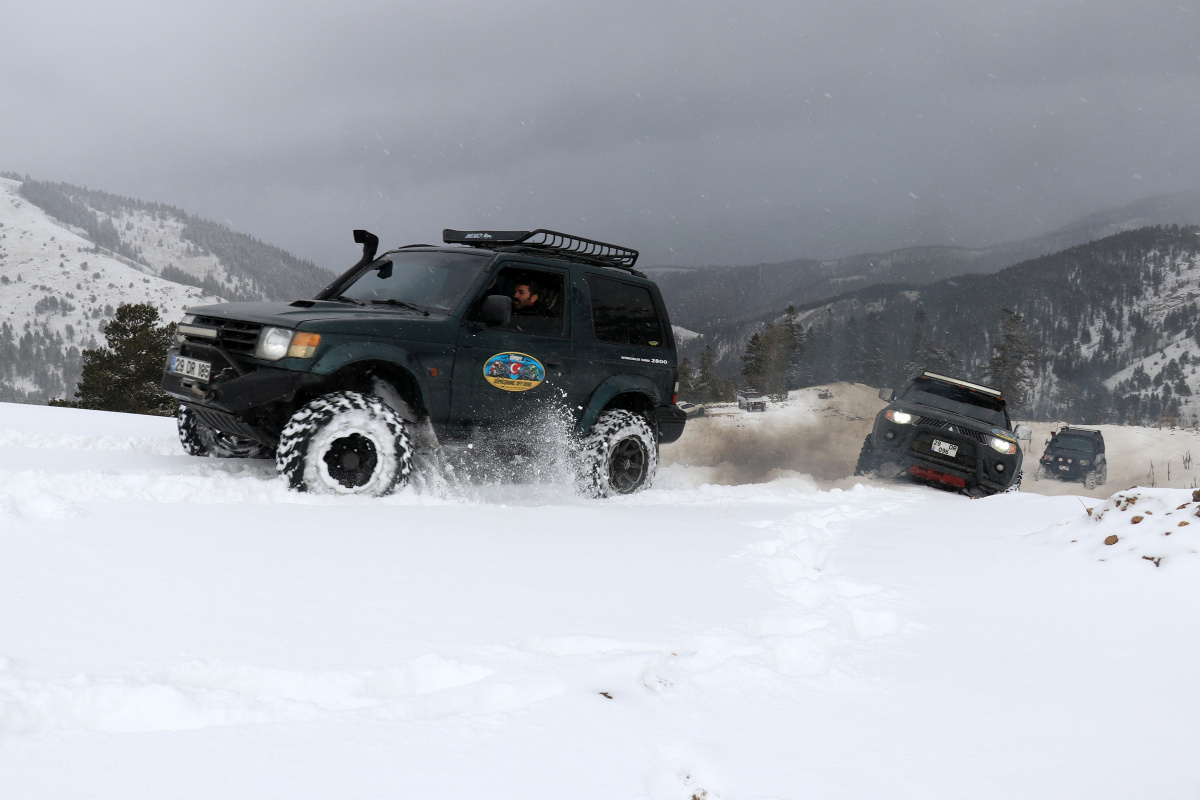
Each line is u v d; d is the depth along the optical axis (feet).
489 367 17.70
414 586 8.89
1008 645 8.23
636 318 21.17
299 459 14.20
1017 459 30.30
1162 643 8.34
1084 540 13.07
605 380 19.98
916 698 6.53
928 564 12.39
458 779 4.50
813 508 19.93
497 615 8.05
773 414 108.27
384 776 4.47
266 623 7.15
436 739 4.97
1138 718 6.17
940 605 9.87
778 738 5.51
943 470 29.91
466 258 18.70
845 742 5.54
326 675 6.07
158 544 9.45
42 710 4.96
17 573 7.76
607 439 19.51
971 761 5.31
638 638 7.63
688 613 8.69
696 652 7.50
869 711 6.17
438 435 17.39
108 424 28.50
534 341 18.53
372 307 17.44
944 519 17.92
